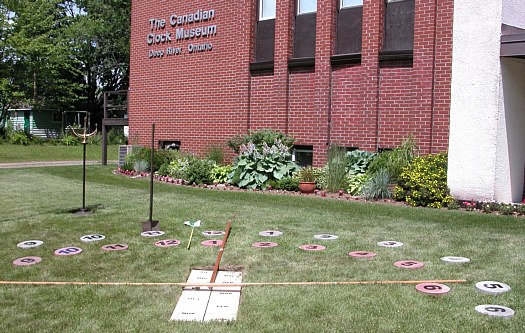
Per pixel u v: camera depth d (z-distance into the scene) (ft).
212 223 25.23
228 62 47.01
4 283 16.35
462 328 12.93
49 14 128.77
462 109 29.53
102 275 17.25
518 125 30.22
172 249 20.38
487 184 28.86
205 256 19.39
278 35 43.42
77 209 28.68
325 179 36.24
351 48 40.14
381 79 37.78
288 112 43.45
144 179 45.03
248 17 45.29
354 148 39.50
